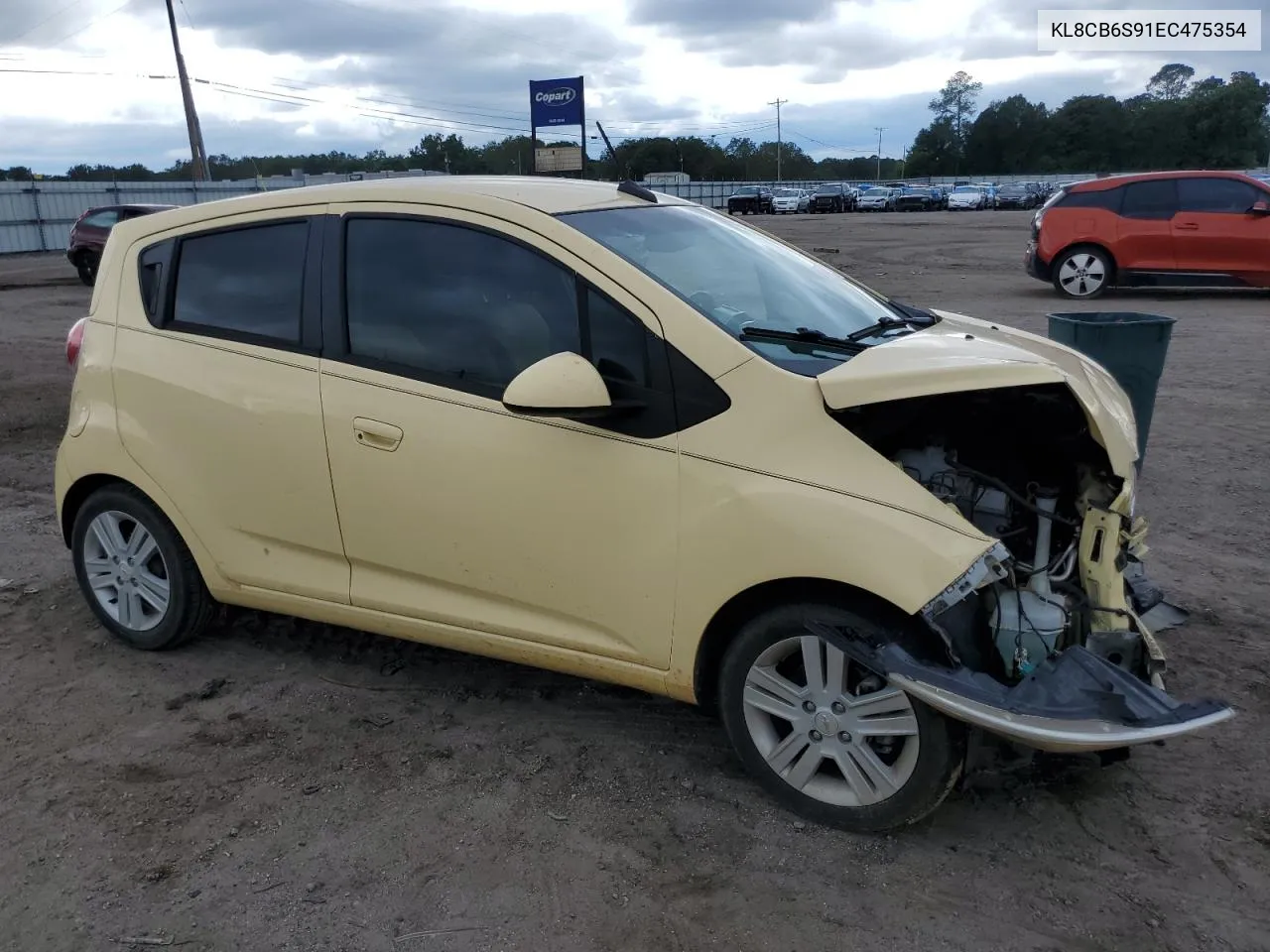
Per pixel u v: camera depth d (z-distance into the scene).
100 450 4.16
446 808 3.22
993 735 2.94
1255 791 3.22
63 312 16.81
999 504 3.16
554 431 3.21
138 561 4.27
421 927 2.71
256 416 3.76
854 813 3.01
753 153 125.38
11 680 4.12
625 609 3.20
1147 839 3.01
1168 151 108.31
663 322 3.10
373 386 3.53
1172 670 4.00
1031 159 113.31
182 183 37.28
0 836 3.11
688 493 3.02
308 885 2.88
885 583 2.74
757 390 2.98
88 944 2.67
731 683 3.14
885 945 2.62
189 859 3.00
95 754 3.57
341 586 3.77
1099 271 14.60
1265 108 103.69
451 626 3.58
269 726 3.74
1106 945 2.61
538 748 3.56
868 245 27.66
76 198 34.88
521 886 2.86
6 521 6.16
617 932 2.68
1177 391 8.88
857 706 2.95
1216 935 2.64
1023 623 2.96
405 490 3.49
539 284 3.31
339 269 3.64
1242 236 13.72
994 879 2.86
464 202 3.48
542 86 39.41
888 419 3.06
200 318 3.95
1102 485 3.26
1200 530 5.61
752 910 2.75
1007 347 3.29
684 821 3.13
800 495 2.87
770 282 3.74
